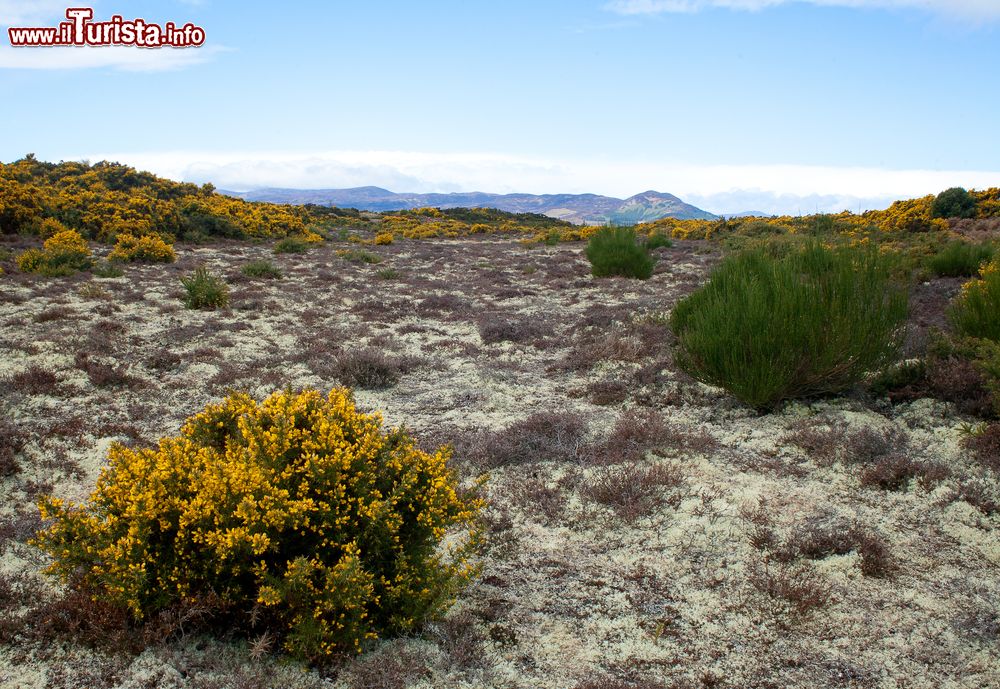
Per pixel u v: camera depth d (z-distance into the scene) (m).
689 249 27.36
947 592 3.37
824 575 3.55
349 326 10.92
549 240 34.19
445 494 3.21
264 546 2.75
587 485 4.64
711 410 6.28
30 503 4.30
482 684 2.78
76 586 3.06
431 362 8.38
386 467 3.28
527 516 4.30
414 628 3.10
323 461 2.99
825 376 6.07
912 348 7.52
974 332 6.88
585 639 3.10
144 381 7.23
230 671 2.74
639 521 4.18
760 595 3.39
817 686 2.77
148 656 2.79
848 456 4.97
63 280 14.80
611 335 9.10
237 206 37.16
